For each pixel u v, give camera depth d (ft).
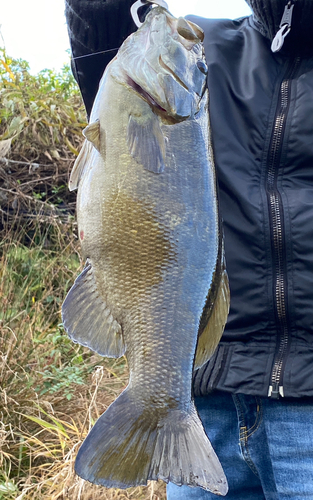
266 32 5.66
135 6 4.51
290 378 4.99
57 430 9.86
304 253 5.06
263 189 5.29
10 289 13.43
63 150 18.42
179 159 4.16
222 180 5.33
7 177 17.66
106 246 4.17
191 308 4.23
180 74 4.19
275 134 5.33
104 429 4.02
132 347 4.22
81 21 5.00
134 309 4.19
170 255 4.14
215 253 4.30
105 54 5.12
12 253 15.76
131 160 4.11
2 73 17.60
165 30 4.27
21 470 9.81
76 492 8.67
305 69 5.47
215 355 5.31
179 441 4.09
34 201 17.35
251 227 5.19
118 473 3.96
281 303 5.10
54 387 10.96
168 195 4.12
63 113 18.15
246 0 5.61
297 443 5.05
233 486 5.54
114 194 4.13
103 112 4.26
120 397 4.16
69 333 4.20
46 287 15.11
